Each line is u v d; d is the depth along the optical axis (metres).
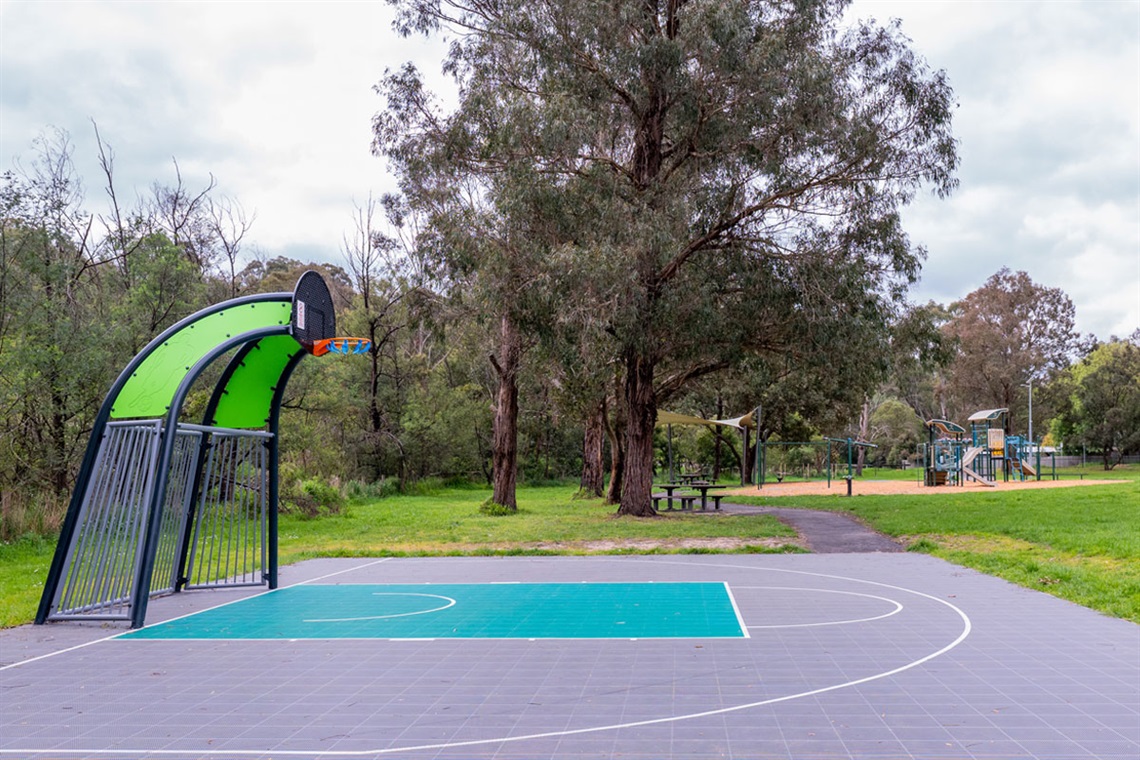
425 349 52.66
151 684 6.86
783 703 6.01
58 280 20.55
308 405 31.78
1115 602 9.80
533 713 5.84
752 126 20.61
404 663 7.47
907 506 25.56
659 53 20.28
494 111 21.16
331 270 59.88
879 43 20.72
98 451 10.55
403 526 22.97
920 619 9.21
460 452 47.97
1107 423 68.00
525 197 20.16
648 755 4.93
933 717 5.64
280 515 25.44
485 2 22.70
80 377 19.00
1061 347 69.81
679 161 22.73
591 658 7.55
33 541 17.59
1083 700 6.02
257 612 10.30
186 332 11.00
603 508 29.80
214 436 12.52
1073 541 14.54
